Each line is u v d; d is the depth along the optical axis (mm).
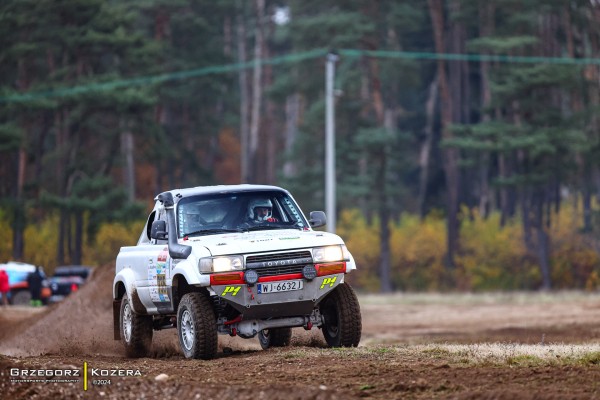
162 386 29172
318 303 40344
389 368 31609
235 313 39906
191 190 42344
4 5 191250
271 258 38438
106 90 186500
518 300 132250
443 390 27672
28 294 112812
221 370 33438
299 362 34688
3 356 36156
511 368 30906
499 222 196250
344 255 39562
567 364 31703
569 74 192000
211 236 40281
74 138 196750
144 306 43500
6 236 185250
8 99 182750
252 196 42094
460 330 79812
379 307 121500
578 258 186875
